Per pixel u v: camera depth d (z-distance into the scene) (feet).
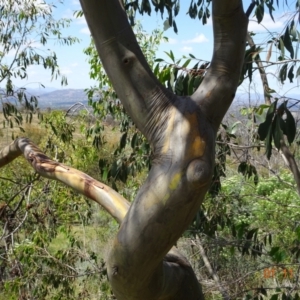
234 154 16.07
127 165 15.33
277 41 10.01
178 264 6.01
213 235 16.39
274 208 19.16
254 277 18.13
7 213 19.29
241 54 4.96
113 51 5.06
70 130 23.20
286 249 14.10
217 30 4.94
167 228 4.61
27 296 19.93
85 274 19.39
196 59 11.14
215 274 17.92
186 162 4.58
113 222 24.50
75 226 27.58
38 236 20.54
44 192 21.79
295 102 8.72
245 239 15.12
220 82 4.91
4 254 20.06
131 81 5.03
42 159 7.34
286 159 12.06
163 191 4.58
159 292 5.35
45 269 20.25
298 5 9.61
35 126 28.48
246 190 20.17
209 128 4.80
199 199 4.61
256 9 10.61
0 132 26.07
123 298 5.26
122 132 17.12
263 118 10.07
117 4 5.09
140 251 4.68
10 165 23.15
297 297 12.37
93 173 22.84
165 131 4.83
